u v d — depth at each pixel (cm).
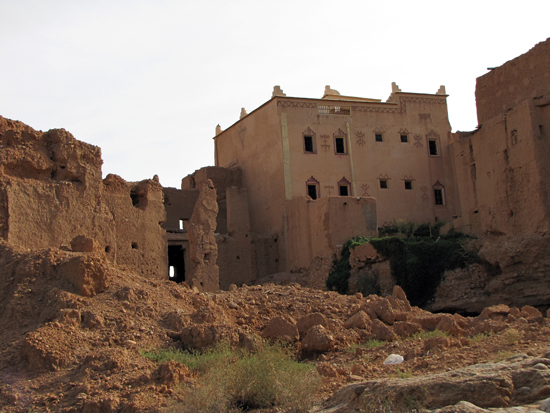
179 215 3462
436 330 1342
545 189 2544
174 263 3419
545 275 2481
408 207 3772
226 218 3772
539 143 2581
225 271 3331
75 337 1149
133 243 2195
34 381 1034
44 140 1878
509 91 2916
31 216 1741
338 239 3075
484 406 721
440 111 3984
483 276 2727
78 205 1875
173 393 966
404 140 3862
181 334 1237
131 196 2350
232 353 1146
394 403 762
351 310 1546
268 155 3691
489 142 2853
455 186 3891
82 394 966
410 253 2806
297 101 3672
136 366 1073
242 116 4100
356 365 1065
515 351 975
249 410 927
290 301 1612
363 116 3791
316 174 3612
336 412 810
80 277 1309
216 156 4319
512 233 2673
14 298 1276
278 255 3528
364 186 3700
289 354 1216
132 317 1272
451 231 3150
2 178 1700
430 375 844
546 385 725
